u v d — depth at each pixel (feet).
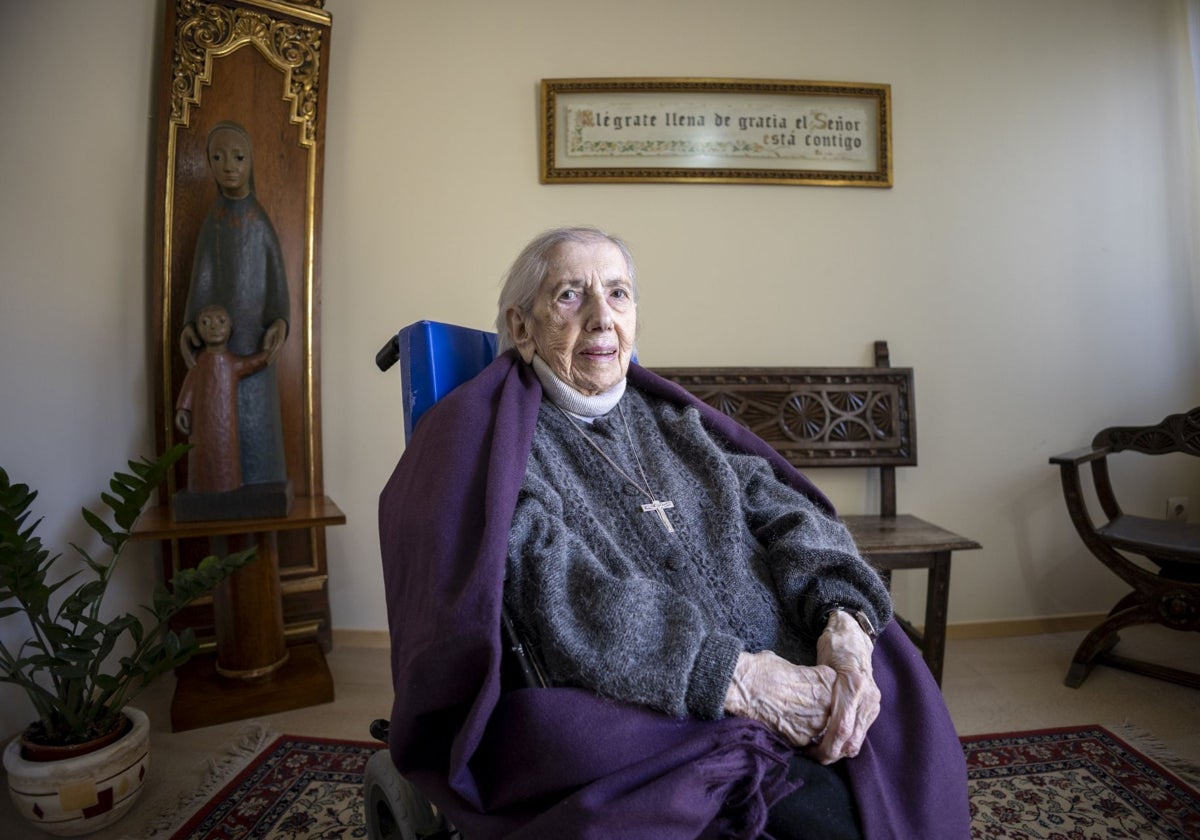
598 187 8.28
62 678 5.08
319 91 7.86
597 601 2.99
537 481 3.44
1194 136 8.52
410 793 3.59
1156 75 8.52
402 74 8.18
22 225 6.25
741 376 8.04
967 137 8.43
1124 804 5.29
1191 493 8.68
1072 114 8.47
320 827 5.08
